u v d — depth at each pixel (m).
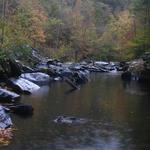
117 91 32.34
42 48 69.06
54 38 79.06
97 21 104.62
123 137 17.08
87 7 101.31
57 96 27.86
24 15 51.59
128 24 77.44
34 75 36.44
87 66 60.53
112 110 23.12
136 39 57.25
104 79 44.22
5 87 28.14
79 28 84.81
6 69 30.52
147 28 56.41
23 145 15.36
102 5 116.44
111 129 18.41
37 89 31.38
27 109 21.36
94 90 32.56
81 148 15.29
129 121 20.23
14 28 46.88
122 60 78.19
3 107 20.94
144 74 42.41
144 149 15.42
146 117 21.30
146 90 33.56
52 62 47.06
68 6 99.75
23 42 43.53
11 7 58.72
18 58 41.38
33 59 44.56
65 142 16.00
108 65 67.81
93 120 20.22
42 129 17.86
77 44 81.88
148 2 57.09
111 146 15.68
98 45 86.75
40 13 74.19
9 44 38.44
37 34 63.75
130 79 45.31
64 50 72.88
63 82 37.81
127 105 25.05
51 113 21.47
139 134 17.64
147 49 54.69
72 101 25.91
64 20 84.69
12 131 17.30
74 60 74.75
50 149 15.02
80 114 21.62
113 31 91.19
